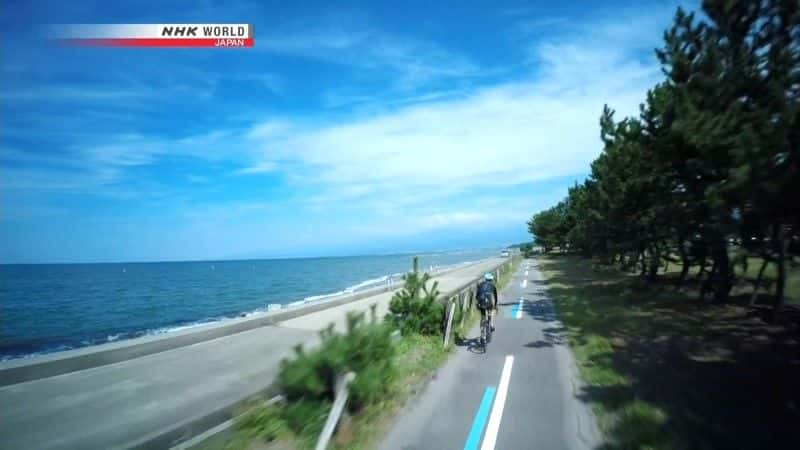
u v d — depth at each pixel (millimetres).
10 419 5961
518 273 37250
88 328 23719
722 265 14648
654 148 11695
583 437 5312
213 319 26828
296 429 5324
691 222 11586
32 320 27062
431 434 5461
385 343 6699
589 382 7418
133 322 25859
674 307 14531
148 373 8406
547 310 16188
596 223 22500
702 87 8797
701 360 8367
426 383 7531
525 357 9281
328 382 5574
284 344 11164
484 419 5902
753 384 6898
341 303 19406
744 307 13773
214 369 8734
